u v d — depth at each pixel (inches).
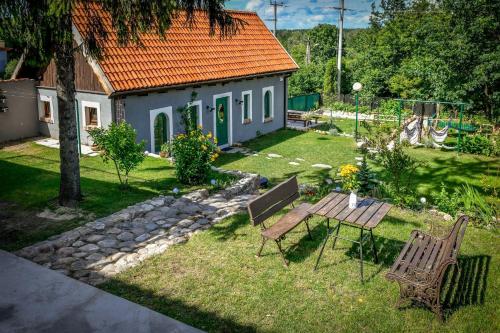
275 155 715.4
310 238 341.7
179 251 312.7
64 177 386.0
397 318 240.5
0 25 315.9
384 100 1278.3
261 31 924.0
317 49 2524.6
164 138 658.8
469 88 866.1
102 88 582.2
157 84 605.9
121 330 215.5
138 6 311.9
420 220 393.4
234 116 786.2
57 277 263.3
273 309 245.9
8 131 663.8
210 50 749.9
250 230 353.4
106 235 330.3
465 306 253.8
